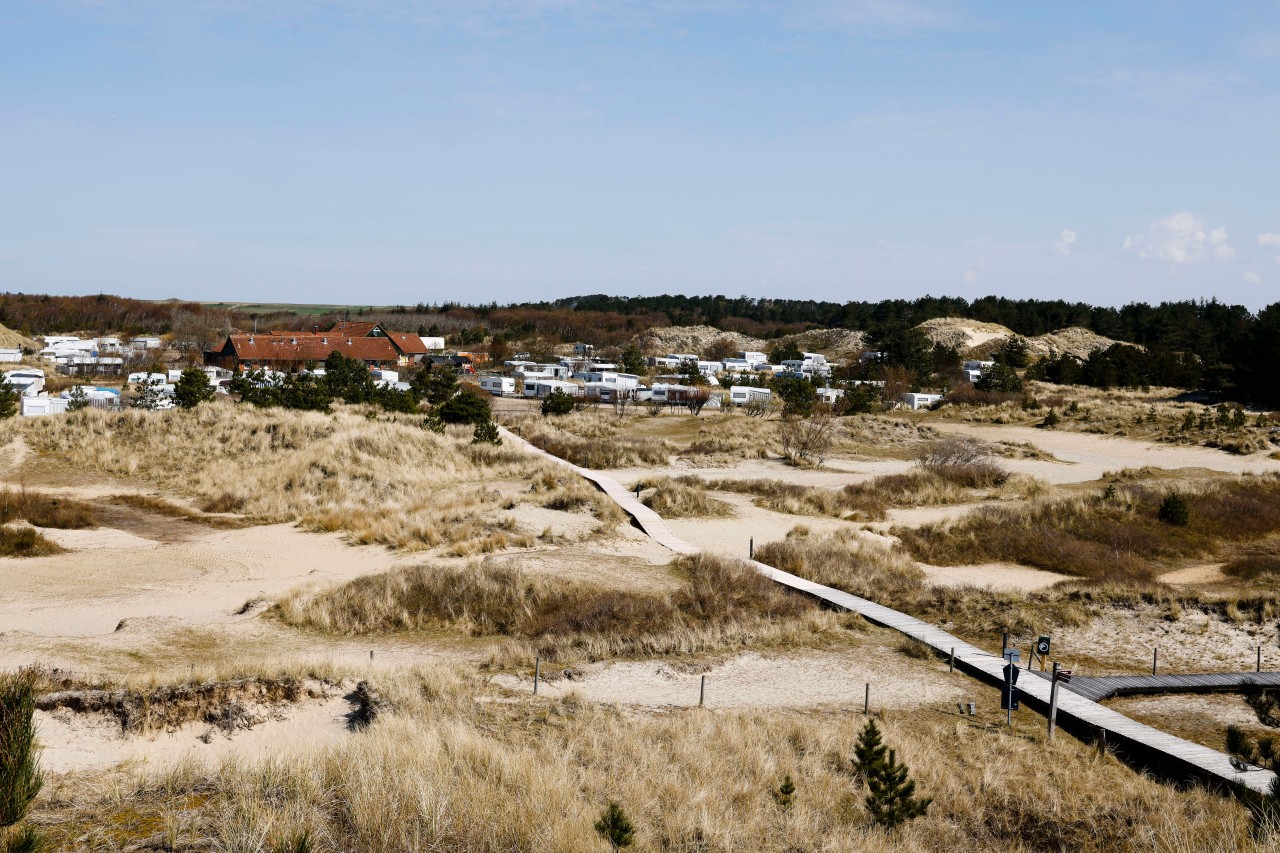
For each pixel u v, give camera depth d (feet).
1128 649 86.79
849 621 90.07
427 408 235.81
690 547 115.96
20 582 94.73
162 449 152.76
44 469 143.54
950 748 60.95
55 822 35.86
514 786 42.73
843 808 50.06
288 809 36.37
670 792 47.32
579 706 63.87
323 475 144.97
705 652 80.74
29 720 33.32
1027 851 46.34
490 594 92.07
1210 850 44.34
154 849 33.35
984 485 173.68
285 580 101.04
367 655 78.43
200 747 52.90
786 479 176.24
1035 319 590.96
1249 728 68.28
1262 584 115.75
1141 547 130.72
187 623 83.87
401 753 44.45
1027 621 91.30
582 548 113.70
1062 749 61.72
